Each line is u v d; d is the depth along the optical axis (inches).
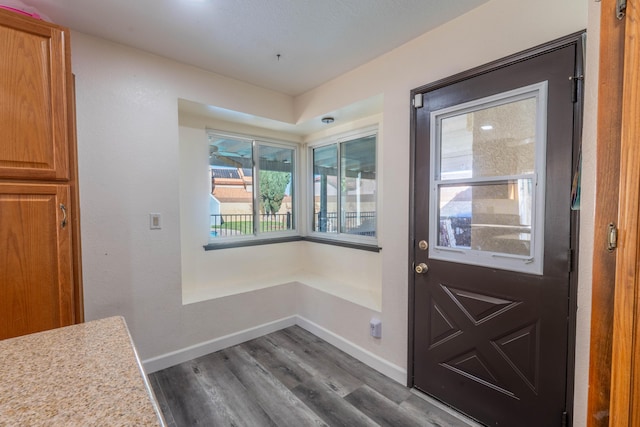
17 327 51.2
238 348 101.0
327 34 73.2
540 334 56.2
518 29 57.2
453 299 69.2
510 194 59.5
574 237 51.6
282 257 135.0
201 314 95.2
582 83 49.7
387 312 84.2
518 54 56.9
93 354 30.5
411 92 75.7
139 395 24.2
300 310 119.7
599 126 26.5
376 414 69.2
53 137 53.0
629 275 22.9
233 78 99.1
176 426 65.7
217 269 114.6
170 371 86.5
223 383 80.8
